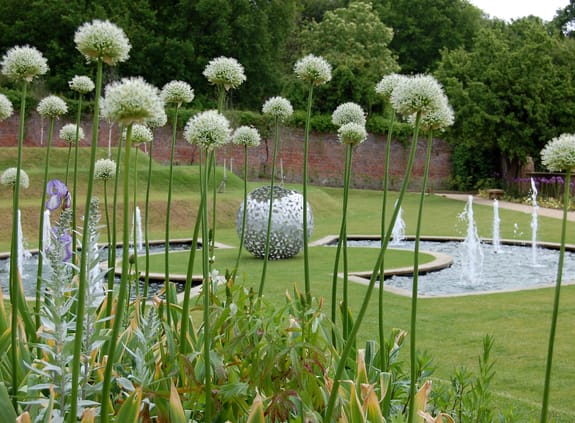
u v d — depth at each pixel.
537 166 31.38
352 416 1.88
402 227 16.59
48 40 31.61
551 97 27.72
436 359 5.20
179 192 21.09
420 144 34.16
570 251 13.45
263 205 11.14
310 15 51.19
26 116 26.95
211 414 2.03
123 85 1.52
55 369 1.76
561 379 4.73
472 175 33.75
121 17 32.09
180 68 33.34
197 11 34.84
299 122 32.53
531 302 7.57
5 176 3.89
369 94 32.44
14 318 2.05
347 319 2.72
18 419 1.54
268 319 2.38
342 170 33.47
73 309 2.50
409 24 46.69
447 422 2.54
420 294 8.50
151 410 2.04
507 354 5.38
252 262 10.97
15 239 2.14
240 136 3.52
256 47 36.41
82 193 18.38
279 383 2.20
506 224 18.66
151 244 14.52
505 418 3.00
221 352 2.18
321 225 18.61
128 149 1.54
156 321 2.04
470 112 28.27
